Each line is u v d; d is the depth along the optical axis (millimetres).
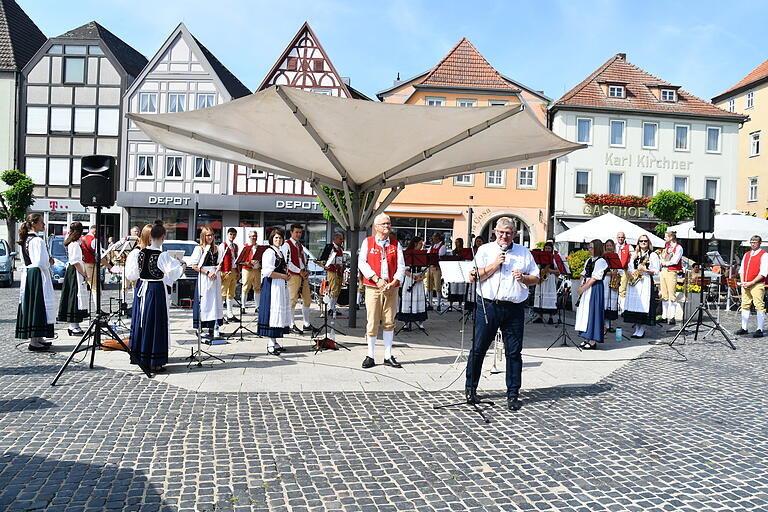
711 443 4938
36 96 32094
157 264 6871
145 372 6883
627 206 30984
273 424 5188
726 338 9812
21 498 3611
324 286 12523
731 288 17000
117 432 4871
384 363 7828
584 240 16484
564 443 4875
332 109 7492
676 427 5367
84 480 3910
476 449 4688
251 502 3660
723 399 6410
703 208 10336
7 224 29141
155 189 30219
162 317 6898
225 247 9391
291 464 4285
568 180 31109
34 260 8008
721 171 32094
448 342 9727
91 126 31984
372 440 4840
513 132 8594
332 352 8586
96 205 7195
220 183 30094
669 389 6828
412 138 8703
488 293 5820
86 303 9797
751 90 38469
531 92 31609
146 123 9008
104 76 31938
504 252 5770
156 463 4234
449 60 31047
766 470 4348
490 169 11539
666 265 12633
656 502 3775
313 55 29125
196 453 4449
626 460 4508
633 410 5910
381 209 11781
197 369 7234
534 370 7715
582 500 3787
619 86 31953
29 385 6305
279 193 30031
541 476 4164
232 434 4895
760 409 6023
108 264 10898
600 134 31297
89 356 7879
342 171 10641
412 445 4746
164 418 5270
